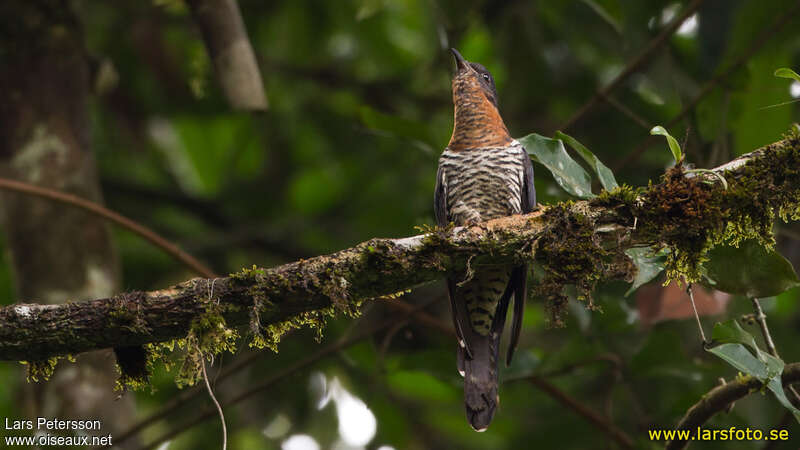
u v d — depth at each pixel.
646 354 10.00
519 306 8.50
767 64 10.30
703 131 10.34
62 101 10.16
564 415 12.03
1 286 12.79
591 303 6.57
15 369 11.89
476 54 14.74
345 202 15.12
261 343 6.44
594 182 11.09
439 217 9.94
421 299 12.50
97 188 10.26
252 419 12.74
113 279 9.77
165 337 6.21
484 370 8.47
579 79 13.23
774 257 6.73
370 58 14.92
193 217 15.57
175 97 13.84
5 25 10.05
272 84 14.86
